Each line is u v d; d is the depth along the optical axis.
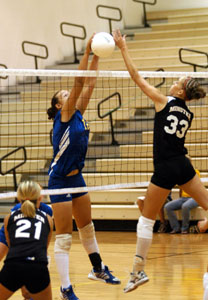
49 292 6.29
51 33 23.31
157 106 7.54
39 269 6.15
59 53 23.89
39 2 22.41
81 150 8.00
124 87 20.36
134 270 7.46
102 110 18.94
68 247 7.84
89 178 16.34
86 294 8.65
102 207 15.78
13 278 6.13
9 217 6.69
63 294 7.72
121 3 26.66
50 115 8.52
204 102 18.28
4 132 18.98
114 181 15.77
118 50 23.22
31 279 6.12
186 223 14.93
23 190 6.67
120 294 8.62
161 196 7.40
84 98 8.52
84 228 8.31
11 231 6.48
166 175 7.32
